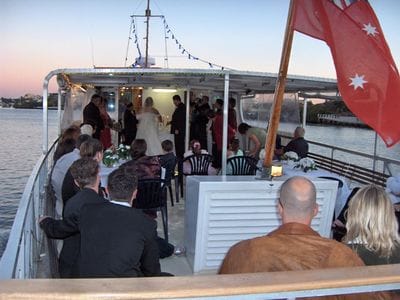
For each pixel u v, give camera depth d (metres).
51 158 6.19
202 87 8.46
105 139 7.98
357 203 2.11
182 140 8.48
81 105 9.31
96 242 2.19
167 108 9.91
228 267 1.62
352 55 3.45
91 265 2.16
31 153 39.81
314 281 1.00
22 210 2.54
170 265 3.92
